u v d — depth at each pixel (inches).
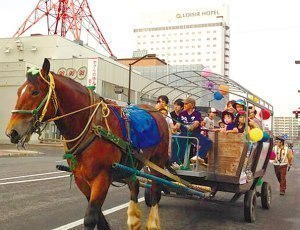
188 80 369.1
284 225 304.7
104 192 189.8
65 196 390.6
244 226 296.8
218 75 335.6
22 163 775.1
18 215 300.0
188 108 320.5
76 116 188.5
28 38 1921.8
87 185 196.4
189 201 396.5
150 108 270.2
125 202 371.2
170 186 265.9
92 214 180.9
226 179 293.6
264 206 378.3
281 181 492.1
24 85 177.3
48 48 1889.8
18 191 413.1
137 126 221.6
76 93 192.2
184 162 307.9
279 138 498.0
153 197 259.4
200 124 313.1
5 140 1610.5
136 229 256.7
